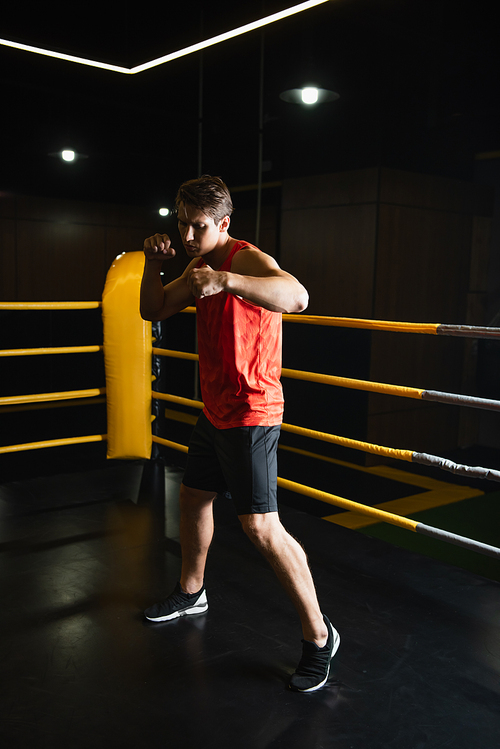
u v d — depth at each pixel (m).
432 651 1.88
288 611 2.10
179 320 9.46
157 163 9.49
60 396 3.23
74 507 3.04
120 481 3.44
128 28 3.20
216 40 2.85
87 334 9.27
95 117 8.58
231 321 1.57
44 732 1.49
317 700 1.63
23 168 9.59
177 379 9.53
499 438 7.54
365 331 6.47
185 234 1.56
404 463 6.56
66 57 3.10
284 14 2.58
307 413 7.08
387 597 2.21
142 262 3.43
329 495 2.63
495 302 7.57
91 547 2.58
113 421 3.51
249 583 2.29
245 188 8.73
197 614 2.06
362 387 2.47
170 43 3.01
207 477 1.83
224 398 1.63
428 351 7.00
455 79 6.15
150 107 8.19
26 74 7.12
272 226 8.70
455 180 7.03
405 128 6.41
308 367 7.06
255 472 1.61
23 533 2.71
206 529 1.95
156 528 2.79
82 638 1.91
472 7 5.47
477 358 7.59
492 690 1.69
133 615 2.05
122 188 10.03
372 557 2.55
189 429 7.10
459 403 2.15
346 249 6.68
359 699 1.64
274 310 1.41
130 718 1.54
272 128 7.50
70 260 10.49
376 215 6.30
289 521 2.95
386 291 6.52
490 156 7.24
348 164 6.57
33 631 1.94
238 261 1.55
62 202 10.25
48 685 1.67
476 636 1.97
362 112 6.33
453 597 2.23
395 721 1.55
